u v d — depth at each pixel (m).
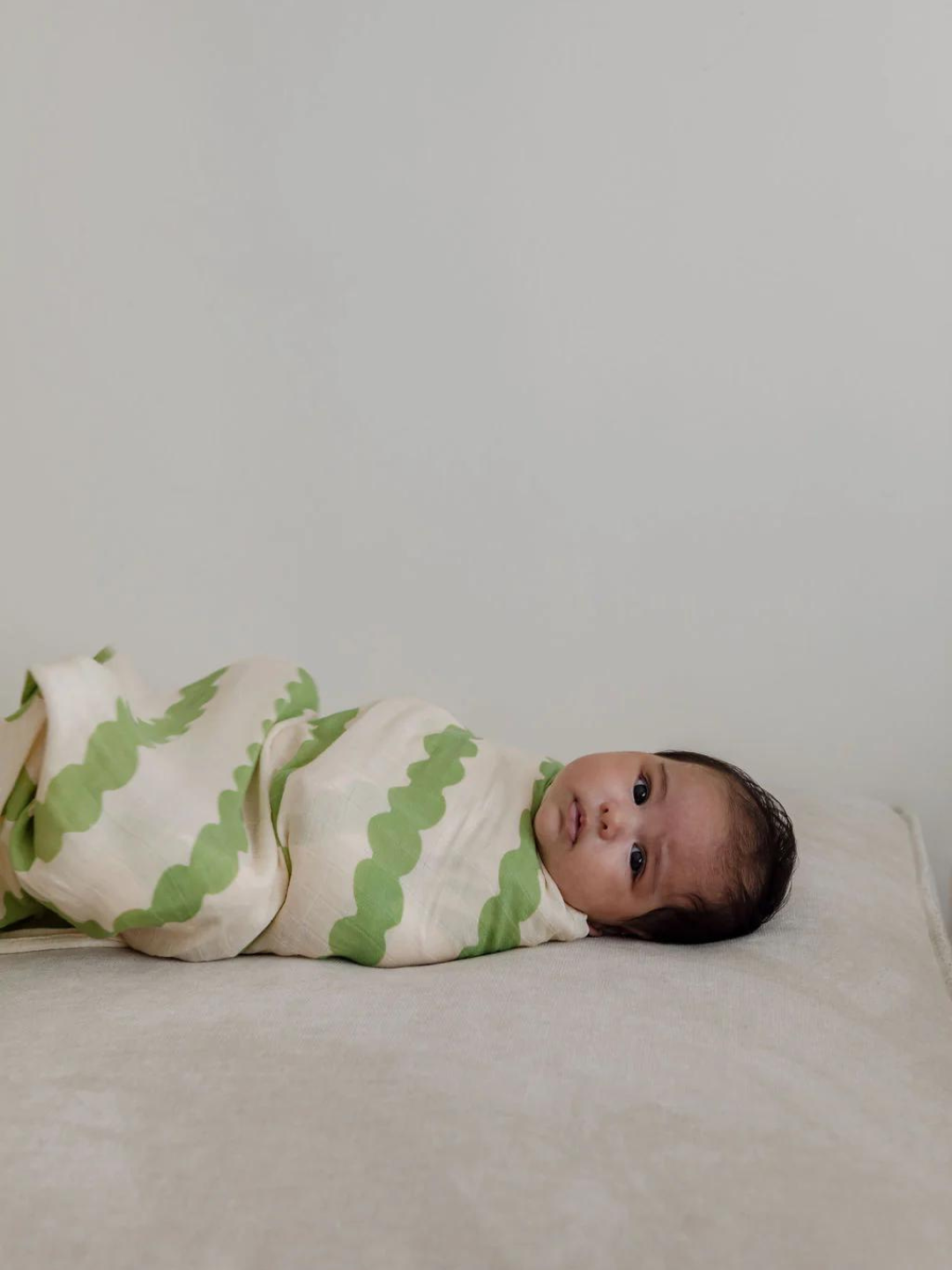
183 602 2.11
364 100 2.01
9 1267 0.69
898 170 1.96
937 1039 1.12
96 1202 0.74
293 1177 0.77
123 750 1.08
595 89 1.99
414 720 1.40
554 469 2.06
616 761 1.37
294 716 1.40
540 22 1.98
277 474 2.08
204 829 1.09
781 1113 0.90
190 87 2.01
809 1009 1.11
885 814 1.83
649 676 2.10
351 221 2.03
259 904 1.13
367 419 2.07
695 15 1.96
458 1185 0.77
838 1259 0.75
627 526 2.07
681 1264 0.74
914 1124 0.94
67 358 2.06
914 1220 0.81
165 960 1.13
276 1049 0.92
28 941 1.15
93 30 2.00
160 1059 0.89
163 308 2.05
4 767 1.09
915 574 2.03
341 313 2.05
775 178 1.98
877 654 2.05
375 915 1.17
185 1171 0.77
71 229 2.04
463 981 1.10
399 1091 0.87
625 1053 0.96
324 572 2.10
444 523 2.08
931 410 1.99
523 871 1.27
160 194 2.03
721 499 2.05
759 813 1.38
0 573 2.09
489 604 2.10
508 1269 0.72
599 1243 0.74
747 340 2.02
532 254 2.02
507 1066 0.92
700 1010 1.07
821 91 1.96
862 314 1.99
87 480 2.09
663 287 2.02
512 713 2.12
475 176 2.01
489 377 2.05
